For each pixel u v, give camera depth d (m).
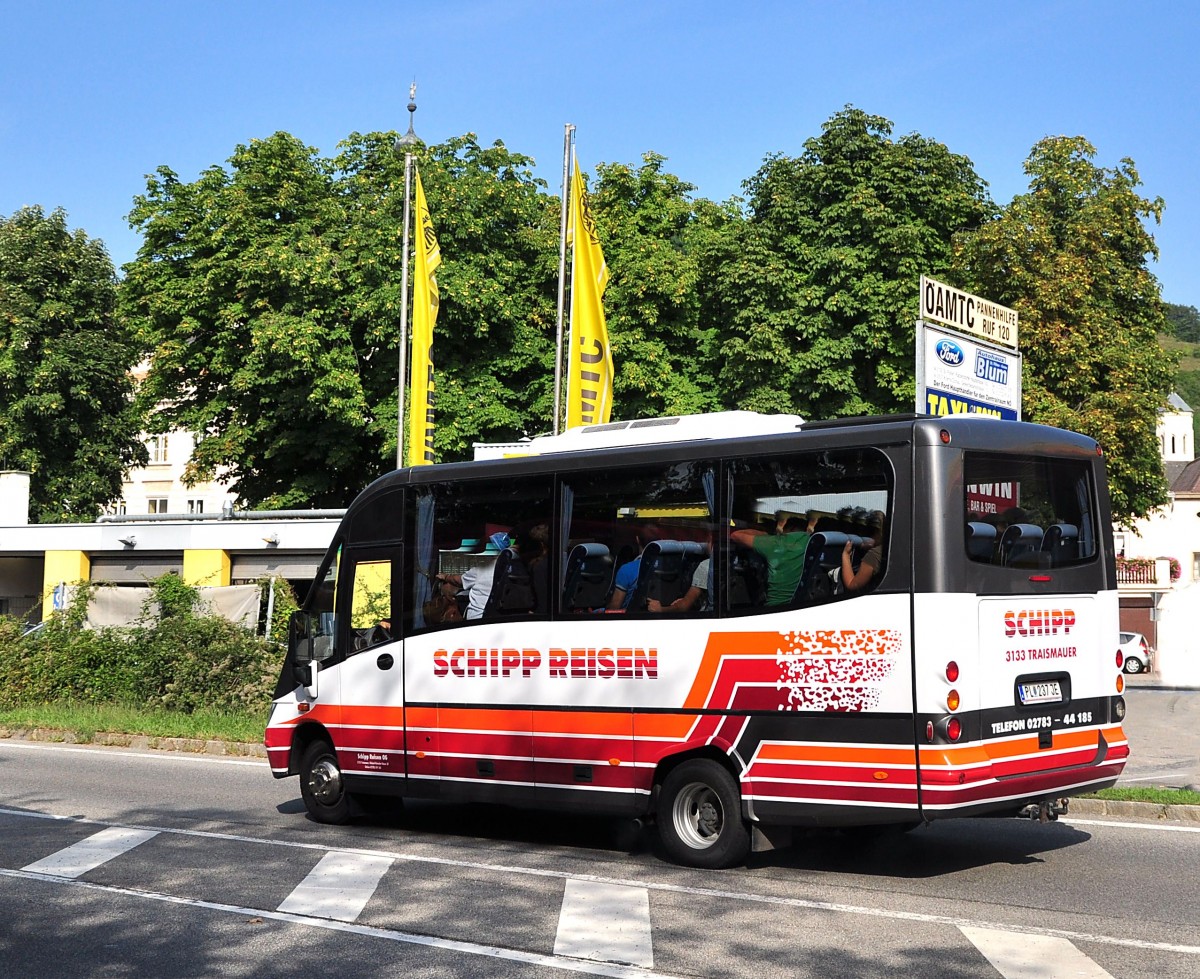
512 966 6.98
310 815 12.34
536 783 10.65
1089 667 9.77
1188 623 11.58
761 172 39.09
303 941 7.57
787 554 9.43
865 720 8.94
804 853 10.33
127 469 54.44
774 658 9.37
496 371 38.62
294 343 35.19
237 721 19.89
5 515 46.47
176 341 38.44
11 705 22.67
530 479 10.95
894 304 35.69
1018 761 9.06
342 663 12.06
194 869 9.77
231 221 37.97
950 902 8.42
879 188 37.25
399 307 35.50
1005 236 35.31
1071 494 9.87
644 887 8.99
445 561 11.45
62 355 50.78
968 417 9.29
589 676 10.38
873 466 9.12
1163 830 11.33
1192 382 133.88
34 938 7.73
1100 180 37.19
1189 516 63.22
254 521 36.41
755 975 6.73
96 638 22.75
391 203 37.16
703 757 9.79
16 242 52.31
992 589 9.06
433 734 11.36
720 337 38.06
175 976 6.90
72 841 11.05
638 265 37.53
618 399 38.09
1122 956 7.02
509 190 38.66
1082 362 35.12
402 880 9.33
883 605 8.94
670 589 9.99
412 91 40.03
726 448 9.83
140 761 17.34
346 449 37.66
